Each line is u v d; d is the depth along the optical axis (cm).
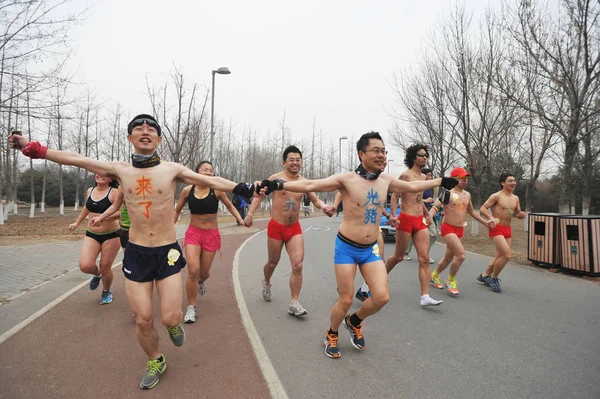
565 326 460
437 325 461
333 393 299
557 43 1072
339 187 375
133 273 304
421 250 530
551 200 3136
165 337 398
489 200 634
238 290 594
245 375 321
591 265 729
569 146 1075
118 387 298
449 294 609
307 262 877
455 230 613
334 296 579
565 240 775
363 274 371
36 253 873
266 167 3450
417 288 646
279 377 325
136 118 315
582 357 373
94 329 411
